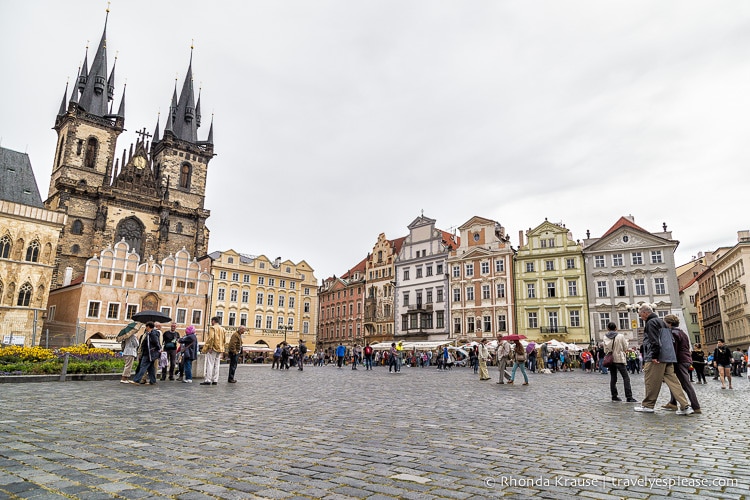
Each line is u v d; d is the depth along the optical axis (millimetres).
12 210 61750
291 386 17875
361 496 4516
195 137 100000
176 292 73438
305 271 94812
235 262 83562
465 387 18109
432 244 77625
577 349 51344
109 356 25391
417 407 11336
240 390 15742
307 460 5863
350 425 8539
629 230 62875
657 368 10727
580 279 64062
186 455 6023
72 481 4809
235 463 5672
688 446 6898
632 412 10734
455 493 4629
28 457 5754
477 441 7156
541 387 18531
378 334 83312
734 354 36156
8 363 20047
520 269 68000
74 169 83938
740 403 13297
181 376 20375
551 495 4609
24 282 61406
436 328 74438
